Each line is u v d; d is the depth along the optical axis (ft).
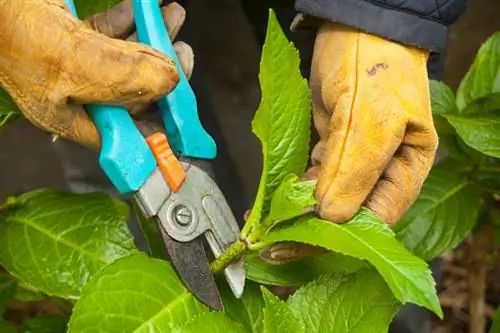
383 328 2.43
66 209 2.63
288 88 2.38
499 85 3.07
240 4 4.19
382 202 2.54
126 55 2.31
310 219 2.40
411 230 2.99
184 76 2.48
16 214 2.65
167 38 2.50
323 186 2.42
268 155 2.40
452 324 4.39
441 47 2.54
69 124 2.39
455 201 3.02
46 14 2.29
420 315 3.70
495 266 4.52
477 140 2.82
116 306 2.32
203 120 4.30
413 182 2.55
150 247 2.65
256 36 4.16
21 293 3.05
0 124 2.72
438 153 3.97
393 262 2.22
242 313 2.57
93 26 2.64
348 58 2.52
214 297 2.40
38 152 4.59
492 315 4.32
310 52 3.84
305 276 2.61
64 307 3.08
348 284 2.47
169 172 2.37
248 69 4.39
